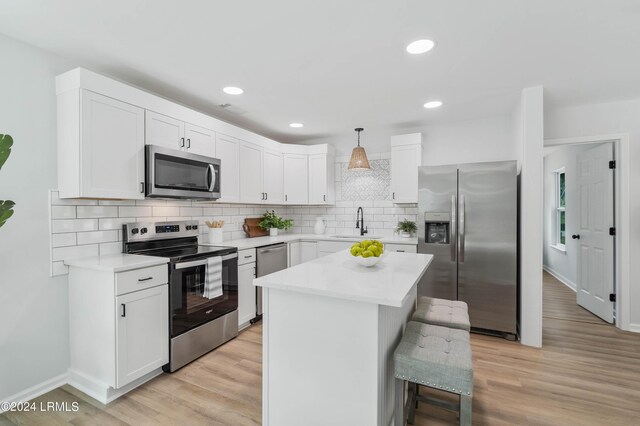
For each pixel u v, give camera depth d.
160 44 2.01
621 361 2.51
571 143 3.26
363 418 1.38
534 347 2.79
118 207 2.49
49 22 1.76
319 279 1.59
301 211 4.84
